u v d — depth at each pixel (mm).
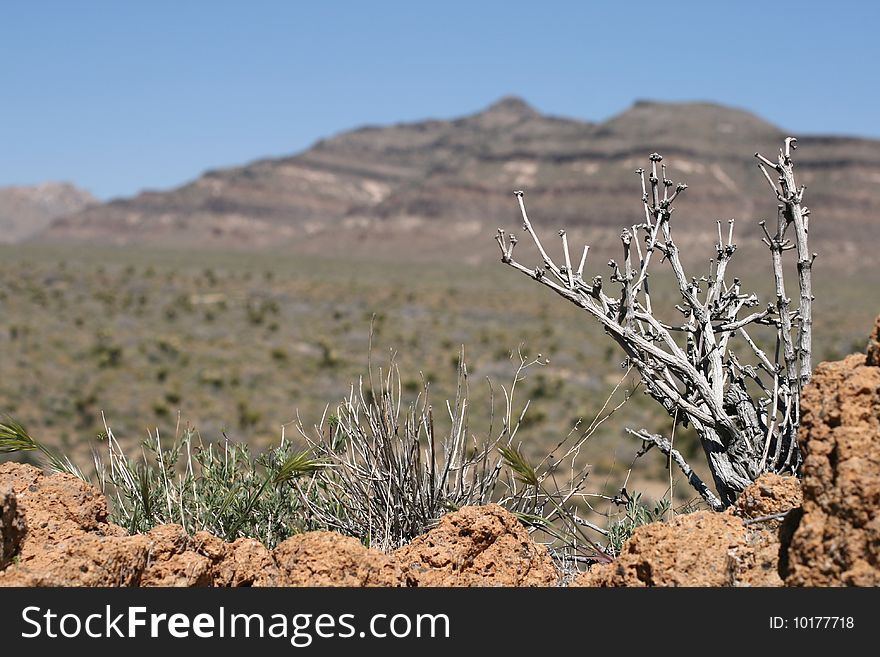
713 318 5137
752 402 5098
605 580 4090
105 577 3875
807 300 4648
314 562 4156
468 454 5742
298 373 55906
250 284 123688
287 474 5383
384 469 5371
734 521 4062
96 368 54844
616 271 4785
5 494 3932
